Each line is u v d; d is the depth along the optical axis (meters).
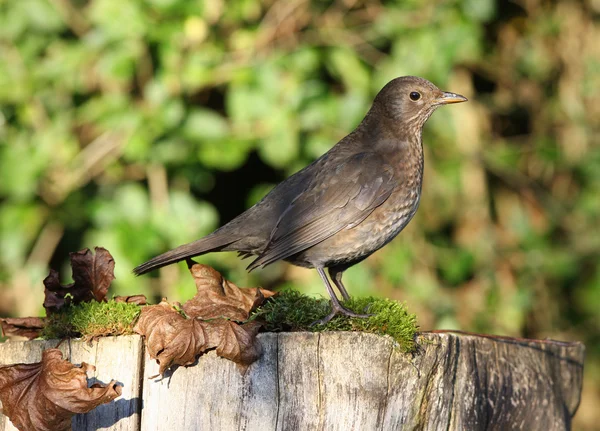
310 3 12.22
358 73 11.97
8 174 11.54
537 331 14.41
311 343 5.54
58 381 5.36
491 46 14.24
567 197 14.58
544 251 14.04
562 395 7.46
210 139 11.47
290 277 12.45
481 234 13.60
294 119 11.46
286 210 7.59
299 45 12.04
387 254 12.70
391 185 7.73
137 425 5.52
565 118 14.51
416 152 8.06
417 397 5.73
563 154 14.45
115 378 5.56
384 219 7.71
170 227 11.69
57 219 12.10
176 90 11.41
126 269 11.25
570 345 7.66
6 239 11.82
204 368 5.51
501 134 14.71
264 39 11.95
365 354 5.55
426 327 12.90
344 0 12.52
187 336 5.40
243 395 5.46
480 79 14.62
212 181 12.81
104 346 5.61
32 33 11.89
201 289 6.12
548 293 14.40
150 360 5.55
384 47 12.86
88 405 5.34
